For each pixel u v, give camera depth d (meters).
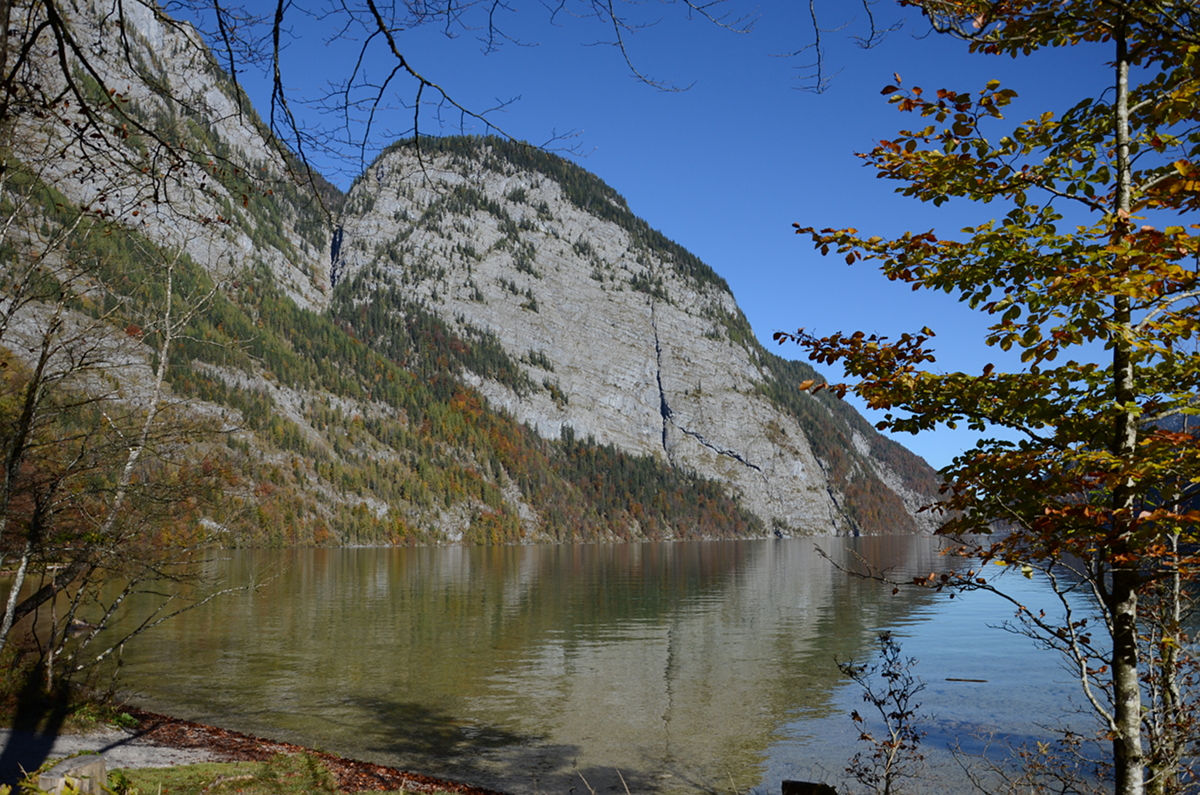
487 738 20.25
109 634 35.47
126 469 14.84
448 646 34.91
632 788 16.48
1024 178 6.55
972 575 6.69
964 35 6.13
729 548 185.75
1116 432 6.03
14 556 14.24
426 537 177.12
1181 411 5.75
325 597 56.78
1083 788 9.95
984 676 28.05
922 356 6.98
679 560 123.75
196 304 16.80
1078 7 6.44
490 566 101.88
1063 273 5.74
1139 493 5.84
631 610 50.72
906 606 52.09
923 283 6.80
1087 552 5.97
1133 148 6.61
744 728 21.50
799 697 25.23
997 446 6.68
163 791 12.11
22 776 12.12
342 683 26.39
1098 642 24.56
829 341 7.21
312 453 173.50
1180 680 8.12
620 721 22.17
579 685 26.92
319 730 20.30
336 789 13.44
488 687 26.36
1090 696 5.93
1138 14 5.68
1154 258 5.21
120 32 5.42
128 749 14.90
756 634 39.56
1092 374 6.17
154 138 5.54
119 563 15.14
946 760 17.66
